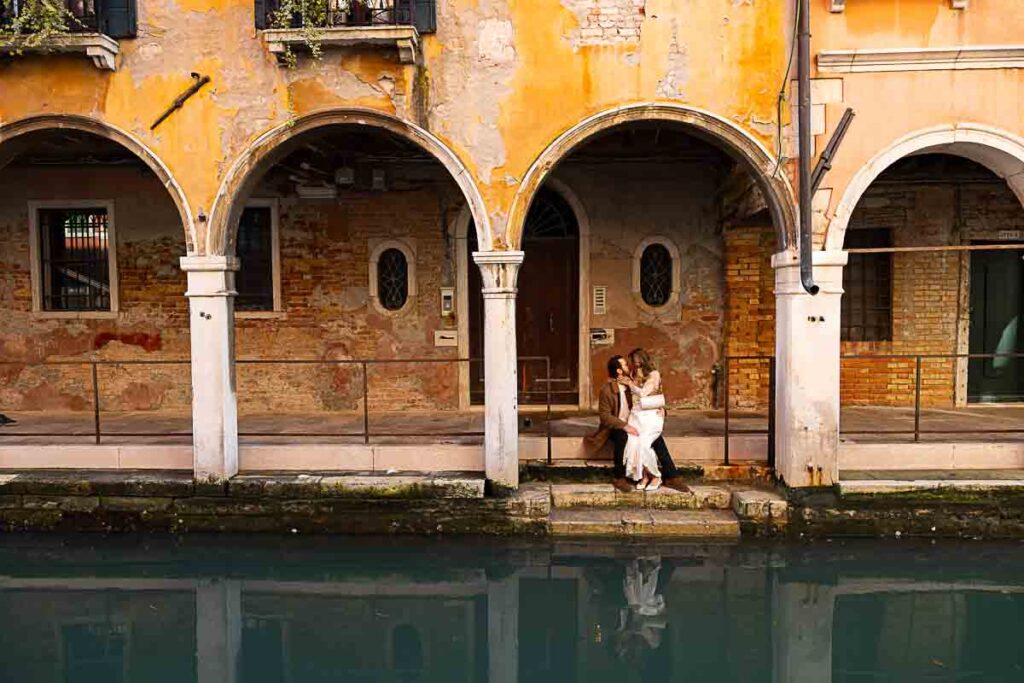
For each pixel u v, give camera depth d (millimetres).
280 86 5922
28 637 4746
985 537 5836
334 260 8695
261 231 8773
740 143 5812
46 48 5766
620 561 5613
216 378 6109
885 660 4391
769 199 5914
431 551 5805
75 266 8953
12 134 6059
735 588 5230
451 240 8617
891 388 8703
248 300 8828
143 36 5969
